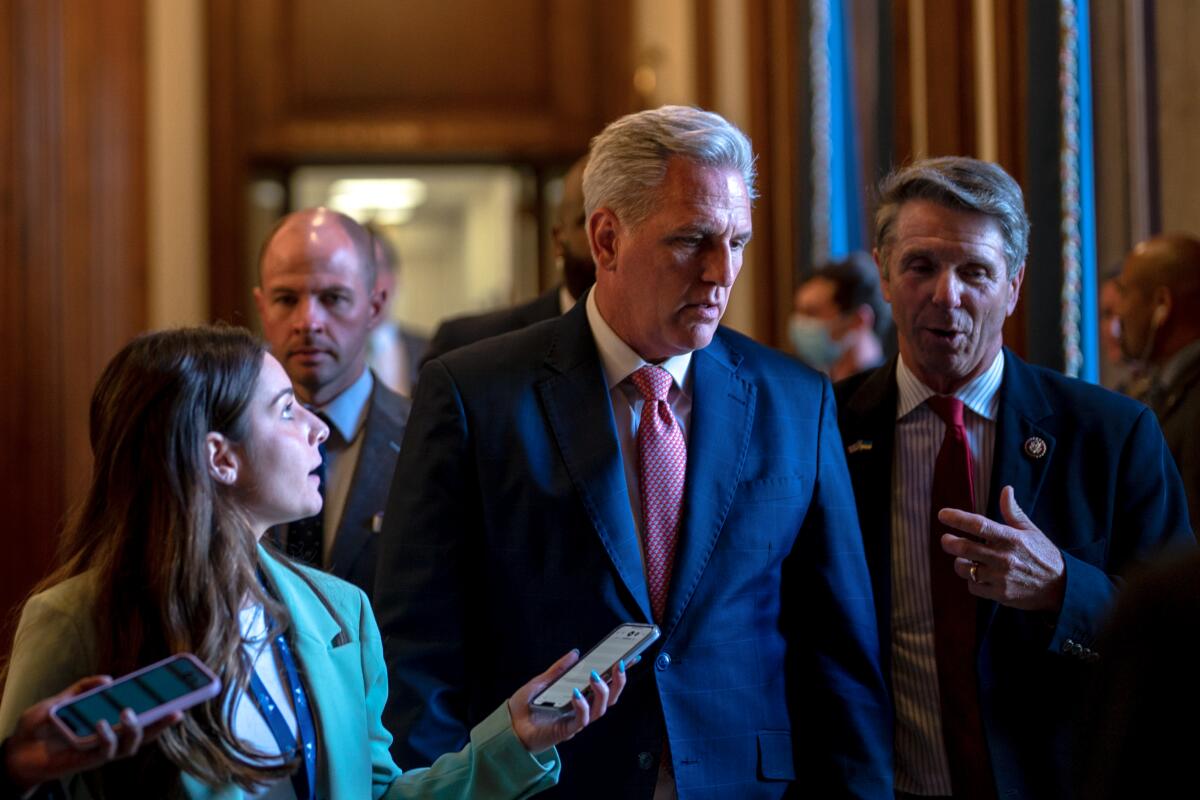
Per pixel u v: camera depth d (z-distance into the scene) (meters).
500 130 9.05
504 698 2.55
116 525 2.05
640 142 2.50
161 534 2.03
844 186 6.21
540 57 9.10
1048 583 2.51
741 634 2.56
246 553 2.09
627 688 2.52
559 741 2.16
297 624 2.19
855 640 2.61
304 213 3.62
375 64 9.02
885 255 2.81
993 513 2.71
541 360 2.69
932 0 4.23
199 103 8.88
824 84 6.41
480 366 2.69
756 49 6.79
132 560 2.03
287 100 8.97
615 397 2.66
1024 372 2.82
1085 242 3.88
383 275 3.76
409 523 2.61
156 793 1.96
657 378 2.63
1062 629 2.49
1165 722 1.17
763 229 6.77
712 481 2.59
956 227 2.69
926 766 2.72
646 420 2.63
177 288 8.61
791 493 2.63
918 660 2.75
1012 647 2.67
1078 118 3.87
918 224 2.71
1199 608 1.18
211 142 8.89
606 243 2.60
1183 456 3.18
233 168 8.91
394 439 3.52
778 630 2.65
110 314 7.83
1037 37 3.91
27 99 7.30
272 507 2.16
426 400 2.68
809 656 2.64
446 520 2.60
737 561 2.57
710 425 2.63
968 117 4.18
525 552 2.57
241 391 2.11
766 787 2.55
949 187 2.69
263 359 2.17
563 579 2.54
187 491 2.05
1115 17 3.76
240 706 2.05
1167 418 3.25
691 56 7.57
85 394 7.60
